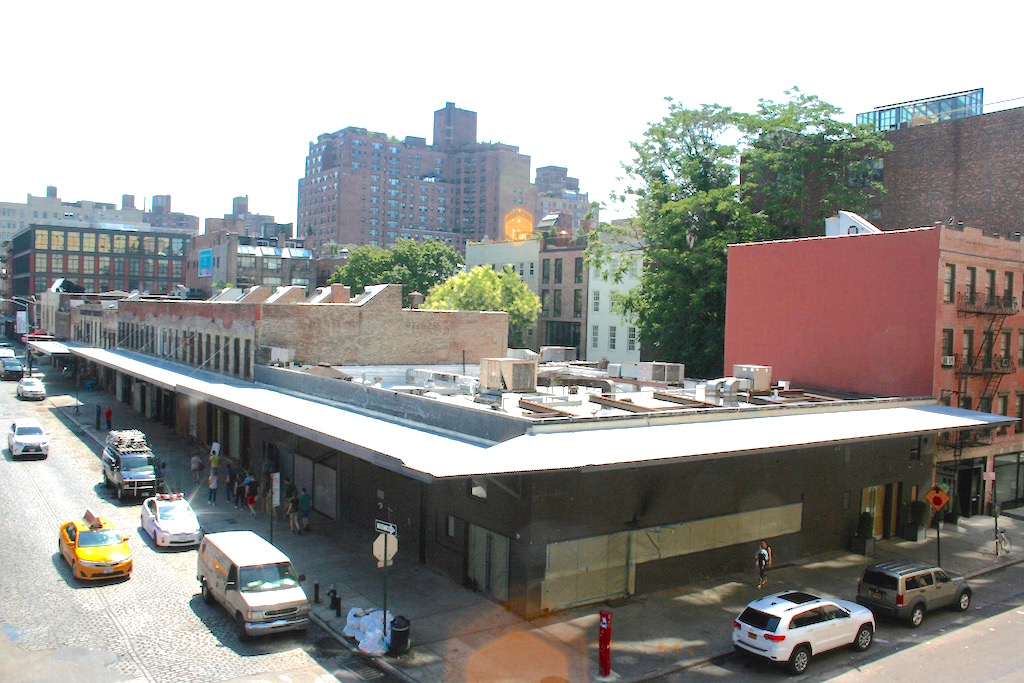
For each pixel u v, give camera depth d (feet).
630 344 223.30
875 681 58.85
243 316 134.72
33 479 113.70
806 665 60.59
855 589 79.00
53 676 54.13
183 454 136.36
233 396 108.88
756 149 165.17
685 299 160.76
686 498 78.59
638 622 68.33
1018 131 147.74
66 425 163.84
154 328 184.85
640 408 85.20
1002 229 149.28
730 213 160.15
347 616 65.98
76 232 421.59
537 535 67.82
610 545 73.31
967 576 86.43
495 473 57.16
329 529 94.32
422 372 118.93
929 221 161.17
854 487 95.91
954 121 157.89
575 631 65.82
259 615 60.59
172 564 79.20
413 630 64.54
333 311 136.46
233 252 378.12
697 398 99.30
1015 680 59.31
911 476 103.40
